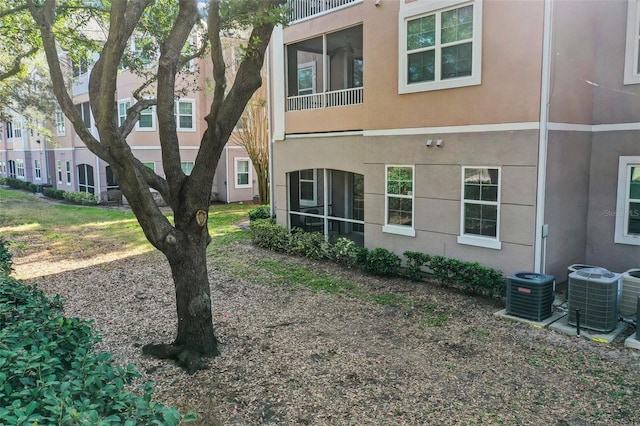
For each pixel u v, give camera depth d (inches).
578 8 371.6
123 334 309.6
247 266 498.6
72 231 722.2
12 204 1084.5
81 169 1186.6
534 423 205.2
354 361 267.6
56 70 243.8
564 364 261.0
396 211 456.8
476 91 381.4
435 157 415.2
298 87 650.2
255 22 256.2
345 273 466.3
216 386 239.8
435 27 404.2
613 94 388.8
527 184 356.5
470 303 368.2
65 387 107.1
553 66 347.6
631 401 221.6
